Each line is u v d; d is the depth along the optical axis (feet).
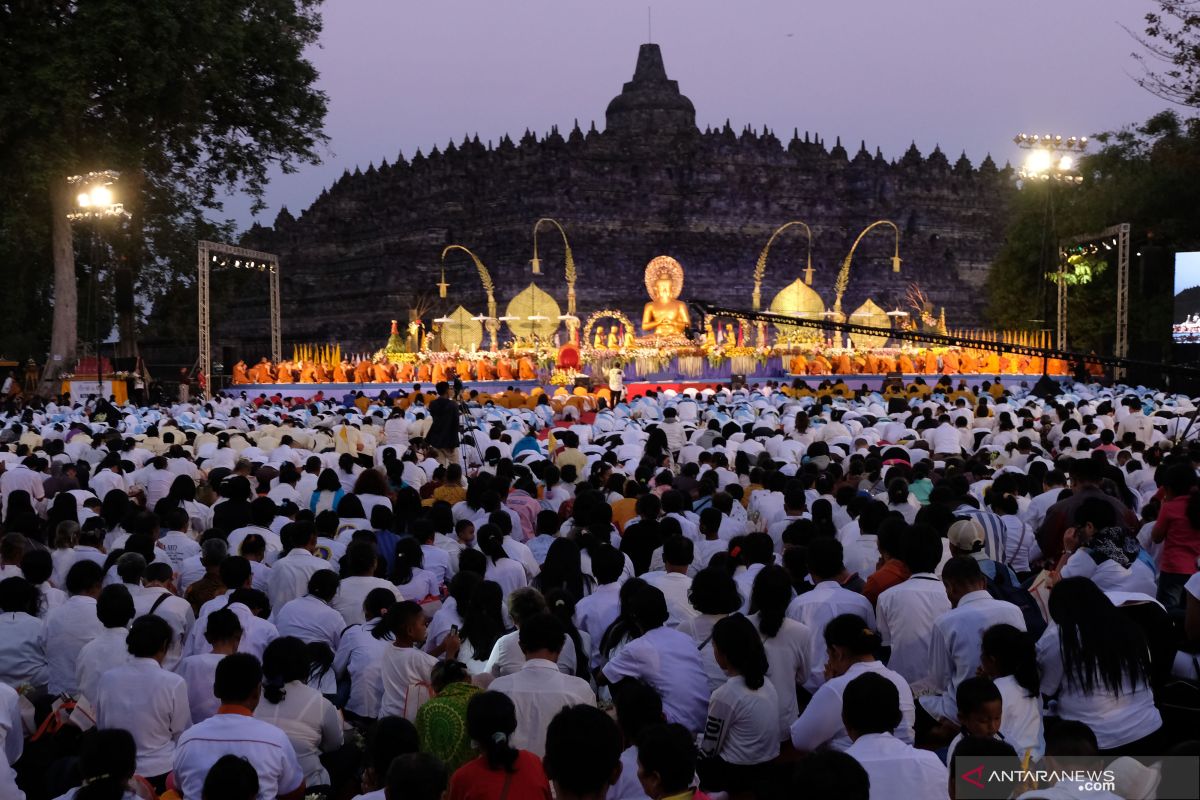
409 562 42.19
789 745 31.32
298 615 37.11
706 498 53.78
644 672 30.73
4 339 268.21
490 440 84.69
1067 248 197.16
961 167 380.58
